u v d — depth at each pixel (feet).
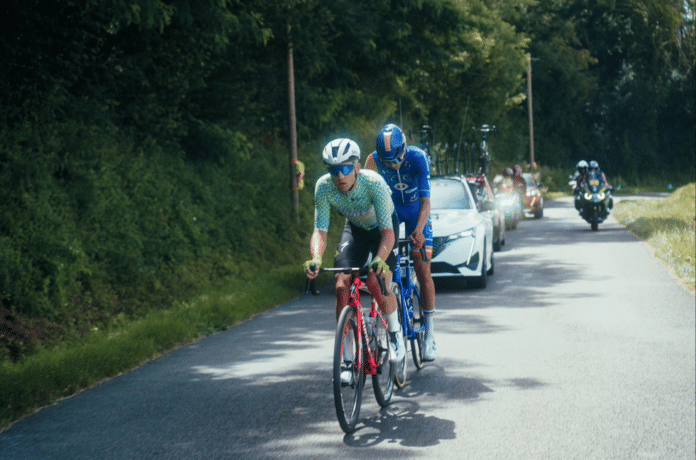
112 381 21.62
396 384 19.77
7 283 26.94
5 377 19.56
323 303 36.50
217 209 47.39
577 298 34.50
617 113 212.23
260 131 64.95
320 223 18.15
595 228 70.28
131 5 36.50
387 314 18.85
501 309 32.22
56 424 17.38
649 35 209.97
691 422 16.87
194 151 50.78
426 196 20.85
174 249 39.73
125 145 41.63
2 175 30.37
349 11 67.77
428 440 15.90
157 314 30.83
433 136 114.62
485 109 141.59
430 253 21.65
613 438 15.90
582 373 21.21
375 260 16.99
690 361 22.39
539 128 200.95
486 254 40.11
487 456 14.93
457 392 19.62
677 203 90.53
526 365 22.31
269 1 52.08
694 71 214.90
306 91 67.87
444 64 83.92
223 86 52.31
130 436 16.40
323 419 17.53
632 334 26.32
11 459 15.07
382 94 85.87
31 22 35.88
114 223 35.70
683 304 32.14
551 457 14.85
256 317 32.71
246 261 45.73
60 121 37.68
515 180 90.74
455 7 79.00
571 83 198.80
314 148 70.13
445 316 30.89
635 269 43.68
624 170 213.05
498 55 136.36
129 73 43.55
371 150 77.05
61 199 32.81
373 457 14.92
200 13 43.88
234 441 15.99
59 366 21.18
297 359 24.04
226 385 20.79
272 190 56.08
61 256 30.19
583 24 212.64
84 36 39.86
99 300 31.50
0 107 33.53
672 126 220.84
